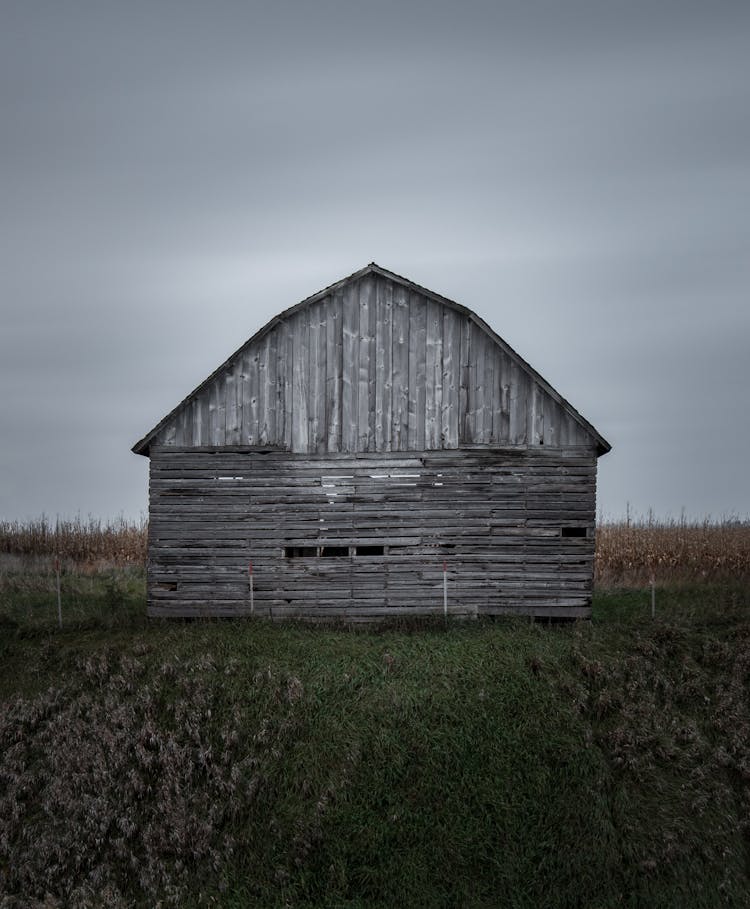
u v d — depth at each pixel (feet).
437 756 55.01
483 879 49.08
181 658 66.33
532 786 53.47
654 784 54.49
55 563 108.99
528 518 75.61
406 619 74.69
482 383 76.02
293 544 76.07
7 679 66.39
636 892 48.42
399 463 76.02
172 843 50.75
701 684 63.67
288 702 59.57
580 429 75.61
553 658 64.64
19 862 50.52
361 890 48.37
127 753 56.85
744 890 48.88
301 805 52.08
